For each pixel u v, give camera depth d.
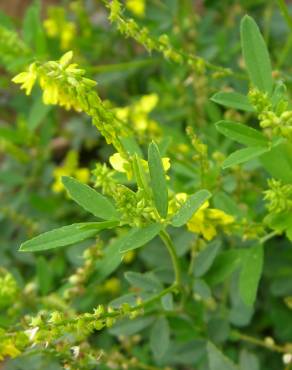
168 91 0.36
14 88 0.42
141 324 0.25
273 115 0.18
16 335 0.18
